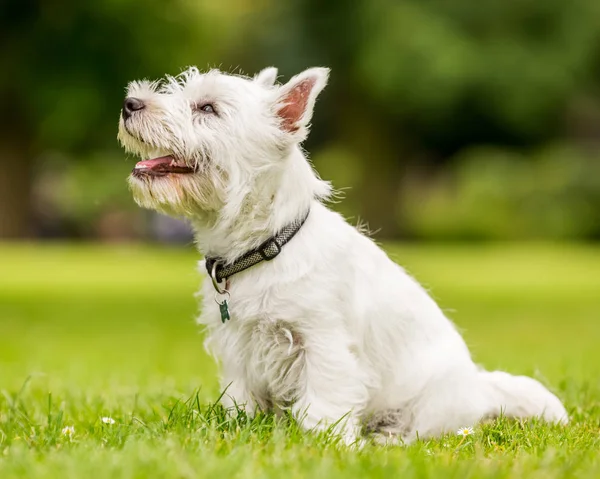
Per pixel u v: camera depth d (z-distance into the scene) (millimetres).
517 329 13883
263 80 6297
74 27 23016
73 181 44375
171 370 9734
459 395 5816
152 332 13406
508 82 34250
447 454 4812
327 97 37906
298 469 4301
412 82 33750
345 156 40469
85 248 37969
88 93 23344
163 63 23516
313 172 5754
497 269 25172
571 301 18016
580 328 14039
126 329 13742
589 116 40250
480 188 39188
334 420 5324
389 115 38219
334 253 5477
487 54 34125
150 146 5660
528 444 5246
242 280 5457
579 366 9562
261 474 4145
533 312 16125
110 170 43656
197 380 8461
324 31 35406
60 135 26234
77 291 19547
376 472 4234
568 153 39625
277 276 5371
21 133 30000
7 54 23734
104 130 25703
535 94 34688
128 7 22781
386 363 5785
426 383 5828
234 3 34562
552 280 22531
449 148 40750
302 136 5496
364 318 5621
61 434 5344
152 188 5559
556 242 37844
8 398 6855
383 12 33875
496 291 19812
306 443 4844
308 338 5395
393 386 5824
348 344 5457
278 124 5555
